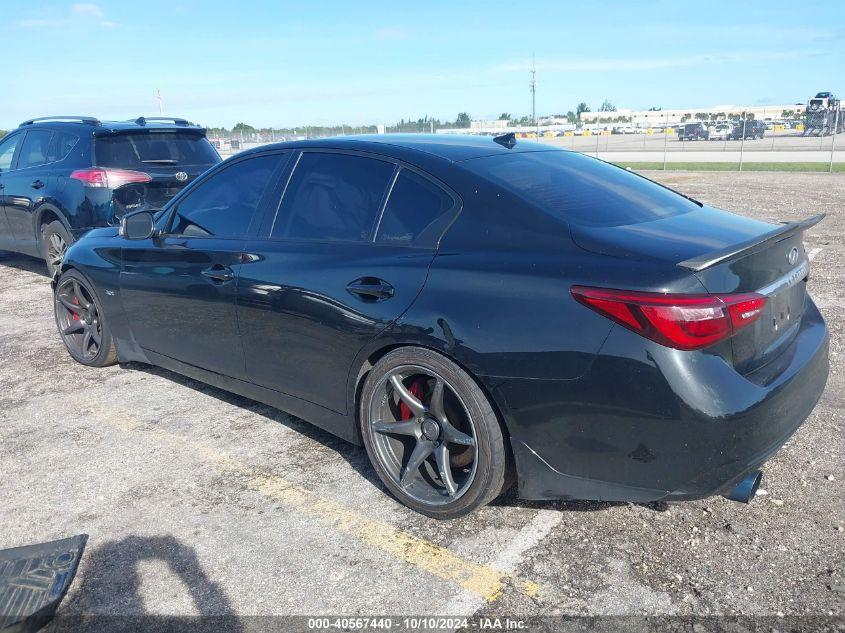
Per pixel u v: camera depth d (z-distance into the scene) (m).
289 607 2.51
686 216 3.08
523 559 2.73
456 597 2.53
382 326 2.95
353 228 3.25
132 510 3.16
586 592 2.53
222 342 3.80
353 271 3.10
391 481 3.13
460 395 2.78
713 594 2.50
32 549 2.81
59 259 7.50
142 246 4.25
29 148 7.89
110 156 7.01
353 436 3.32
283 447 3.75
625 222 2.85
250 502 3.21
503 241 2.78
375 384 3.06
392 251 3.04
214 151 7.99
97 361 4.92
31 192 7.56
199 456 3.67
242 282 3.56
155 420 4.13
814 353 2.89
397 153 3.25
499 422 2.77
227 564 2.76
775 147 40.84
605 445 2.52
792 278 2.84
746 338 2.54
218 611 2.50
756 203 13.43
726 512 3.00
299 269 3.31
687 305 2.35
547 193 2.97
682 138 54.22
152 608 2.52
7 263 9.36
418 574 2.67
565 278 2.55
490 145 3.47
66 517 3.12
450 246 2.89
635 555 2.73
